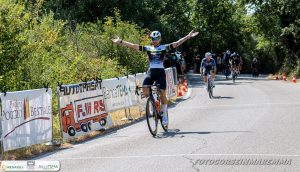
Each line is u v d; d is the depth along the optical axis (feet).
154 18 117.60
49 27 50.31
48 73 44.91
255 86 86.17
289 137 30.58
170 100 61.31
